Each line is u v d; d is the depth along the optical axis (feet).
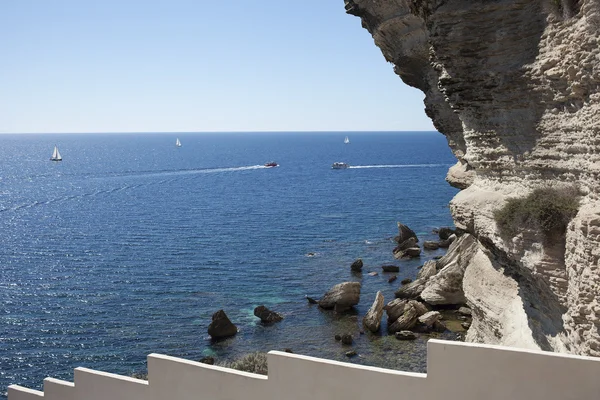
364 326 144.25
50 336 147.33
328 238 258.78
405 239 241.96
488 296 69.21
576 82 42.27
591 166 41.57
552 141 47.78
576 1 42.88
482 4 51.62
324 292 177.06
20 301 174.70
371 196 397.39
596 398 25.67
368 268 204.23
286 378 30.58
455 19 53.16
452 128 92.27
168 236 271.49
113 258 228.22
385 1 85.81
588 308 38.09
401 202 363.97
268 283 189.26
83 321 157.38
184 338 143.43
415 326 139.64
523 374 26.61
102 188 470.80
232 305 167.22
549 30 46.37
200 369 32.55
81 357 135.23
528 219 46.65
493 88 52.70
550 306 48.01
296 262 216.13
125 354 136.15
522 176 52.39
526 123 50.67
